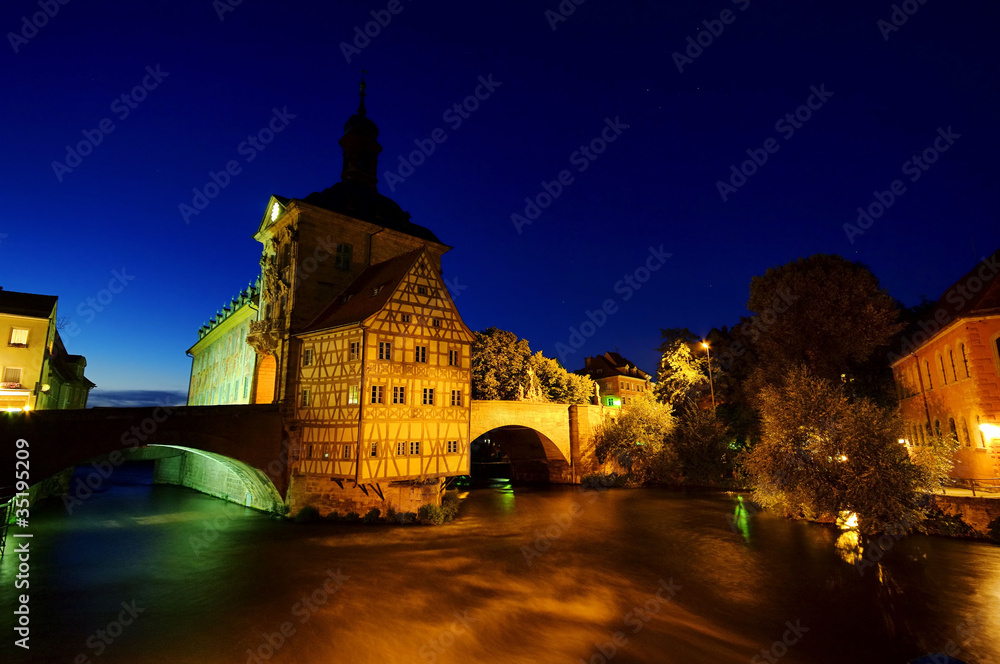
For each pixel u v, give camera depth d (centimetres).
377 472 2358
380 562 1878
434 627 1327
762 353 3384
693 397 4719
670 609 1460
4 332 2553
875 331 2866
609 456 4281
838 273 3009
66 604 1445
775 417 2619
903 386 3269
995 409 2162
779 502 2703
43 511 2953
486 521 2691
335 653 1177
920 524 2159
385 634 1280
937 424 2728
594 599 1537
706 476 4022
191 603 1460
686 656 1179
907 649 1202
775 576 1731
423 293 2636
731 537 2297
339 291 3002
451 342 2714
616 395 7538
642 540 2264
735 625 1349
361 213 3191
